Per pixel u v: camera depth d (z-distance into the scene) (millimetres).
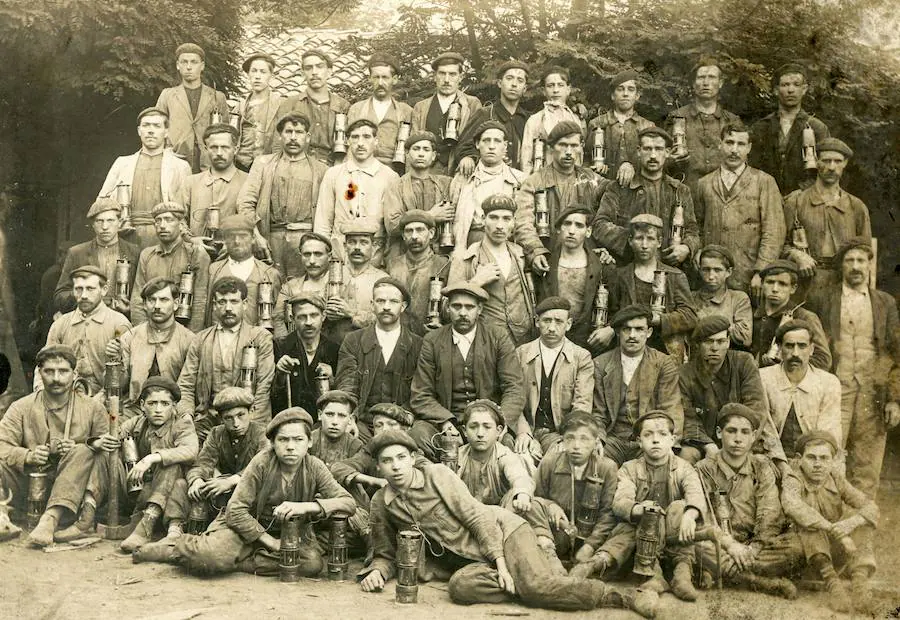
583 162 10633
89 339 9539
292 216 10406
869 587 8008
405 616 7008
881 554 8516
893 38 11359
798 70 10633
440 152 10883
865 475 9594
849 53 11328
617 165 10570
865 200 11148
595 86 11383
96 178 12195
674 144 10406
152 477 8414
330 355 9156
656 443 8047
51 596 7172
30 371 10867
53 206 12016
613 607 7434
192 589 7398
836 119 11250
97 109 12188
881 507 9250
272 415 9156
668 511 7875
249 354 9000
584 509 7996
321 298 9156
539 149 10492
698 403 8992
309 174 10500
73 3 11734
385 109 10977
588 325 9523
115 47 11898
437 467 7758
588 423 8078
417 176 10180
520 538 7523
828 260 10078
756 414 8523
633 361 9008
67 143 12117
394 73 11055
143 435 8602
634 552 7766
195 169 11312
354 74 13234
